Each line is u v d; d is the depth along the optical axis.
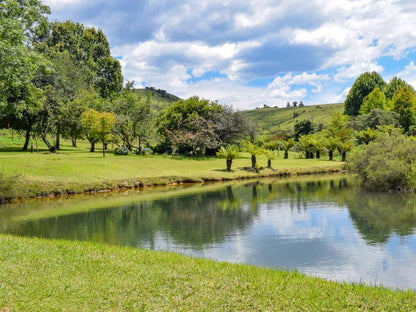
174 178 30.81
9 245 8.87
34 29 22.69
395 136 29.09
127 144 51.31
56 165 30.03
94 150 52.62
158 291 6.11
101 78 83.25
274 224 15.56
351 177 35.38
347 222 15.66
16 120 43.00
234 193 25.23
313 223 15.62
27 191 22.81
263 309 5.43
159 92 171.50
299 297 5.88
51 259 7.69
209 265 7.86
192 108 54.66
